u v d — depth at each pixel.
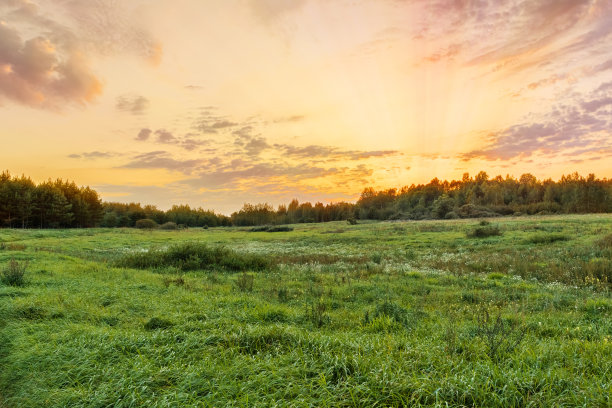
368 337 6.38
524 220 51.16
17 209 73.44
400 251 28.62
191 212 144.00
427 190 143.75
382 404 3.81
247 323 7.43
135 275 15.45
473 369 4.45
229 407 3.92
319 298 10.93
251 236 57.25
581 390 3.84
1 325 7.23
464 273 17.08
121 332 6.49
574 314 8.79
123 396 4.36
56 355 5.48
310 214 147.75
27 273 14.18
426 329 7.40
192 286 12.52
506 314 8.62
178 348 5.62
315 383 4.41
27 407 4.38
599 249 20.64
